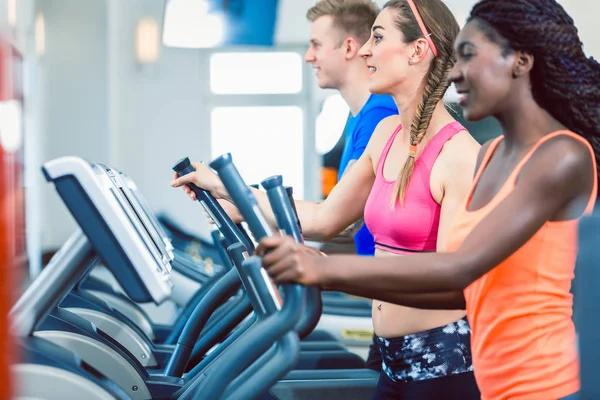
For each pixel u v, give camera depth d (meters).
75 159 1.58
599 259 1.48
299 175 10.09
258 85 10.12
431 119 2.24
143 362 2.97
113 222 1.59
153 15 10.22
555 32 1.53
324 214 2.62
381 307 2.26
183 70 10.26
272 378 1.56
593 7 8.32
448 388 2.18
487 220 1.51
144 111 10.29
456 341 2.18
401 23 2.28
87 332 2.29
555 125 1.58
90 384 1.74
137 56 10.26
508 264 1.55
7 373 1.29
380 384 2.36
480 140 6.06
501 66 1.56
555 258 1.53
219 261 7.10
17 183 7.11
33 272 8.46
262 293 1.58
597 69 1.61
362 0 3.15
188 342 2.66
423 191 2.20
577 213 1.52
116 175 2.23
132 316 3.82
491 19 1.55
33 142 8.84
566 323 1.55
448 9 2.32
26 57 8.74
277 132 10.12
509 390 1.58
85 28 10.12
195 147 10.29
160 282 1.60
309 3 9.63
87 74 10.16
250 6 9.02
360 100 3.15
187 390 2.14
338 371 3.08
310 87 10.02
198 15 8.90
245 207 1.48
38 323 1.82
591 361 1.48
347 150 3.10
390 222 2.24
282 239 1.45
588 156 1.51
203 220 10.33
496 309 1.58
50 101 10.11
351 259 1.47
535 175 1.50
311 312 1.60
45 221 9.81
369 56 2.33
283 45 9.66
